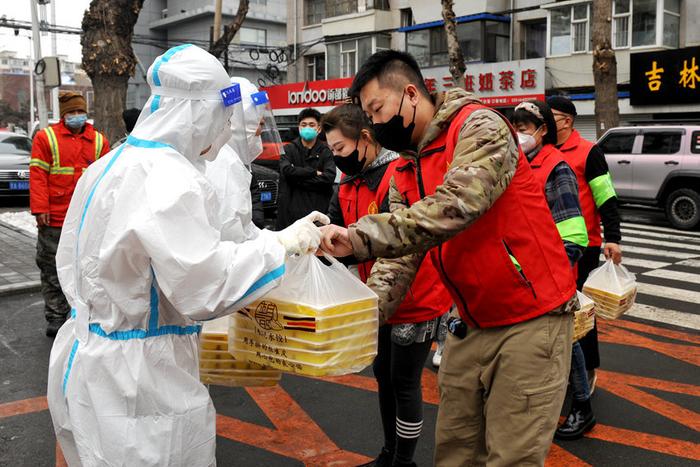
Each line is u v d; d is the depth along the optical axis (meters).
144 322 1.85
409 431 2.87
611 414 3.93
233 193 2.74
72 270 2.09
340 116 2.99
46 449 3.46
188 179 1.79
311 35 29.19
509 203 2.00
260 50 30.42
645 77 17.72
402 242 1.84
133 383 1.81
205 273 1.72
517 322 2.07
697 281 7.87
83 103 5.14
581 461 3.33
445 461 2.34
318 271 1.95
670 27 18.59
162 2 41.03
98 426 1.81
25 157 15.64
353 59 27.00
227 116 1.99
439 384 2.35
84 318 1.90
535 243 2.03
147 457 1.80
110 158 1.95
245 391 4.31
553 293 2.06
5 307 6.34
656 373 4.67
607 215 3.87
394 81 2.07
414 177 2.24
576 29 19.86
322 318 1.88
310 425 3.79
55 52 27.84
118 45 10.10
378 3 26.17
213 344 2.22
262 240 1.83
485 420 2.23
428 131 2.08
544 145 3.15
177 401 1.86
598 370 4.72
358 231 1.87
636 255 9.65
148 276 1.80
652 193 12.55
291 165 5.04
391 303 2.33
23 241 9.71
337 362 1.93
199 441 1.91
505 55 22.47
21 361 4.83
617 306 3.56
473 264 2.05
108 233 1.77
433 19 23.53
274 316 1.95
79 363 1.87
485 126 1.91
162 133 1.85
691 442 3.56
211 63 1.92
